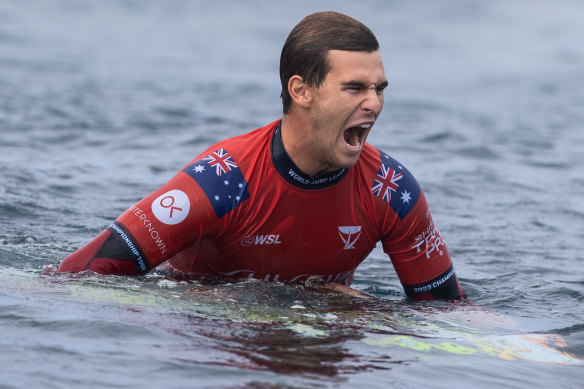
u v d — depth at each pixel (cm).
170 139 3500
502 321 1210
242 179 1201
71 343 919
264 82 5953
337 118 1137
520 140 4078
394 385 869
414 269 1302
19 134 3344
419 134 4038
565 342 1114
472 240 2050
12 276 1224
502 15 12938
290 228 1219
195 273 1311
